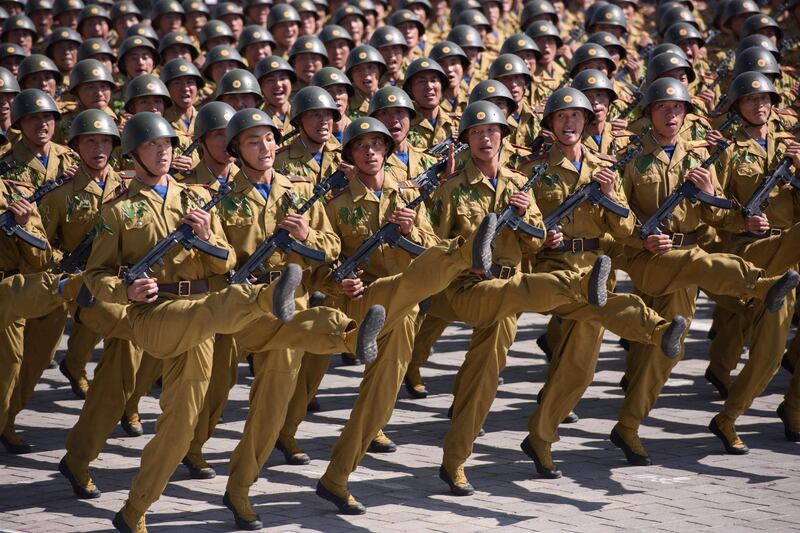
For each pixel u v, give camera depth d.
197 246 11.38
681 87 14.69
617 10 24.80
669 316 14.12
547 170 14.04
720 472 13.42
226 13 25.67
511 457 14.10
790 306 14.18
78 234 14.60
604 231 14.04
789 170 15.09
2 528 11.47
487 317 12.53
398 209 12.64
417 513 11.96
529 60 21.20
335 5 28.56
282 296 10.23
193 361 11.14
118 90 21.53
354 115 19.38
